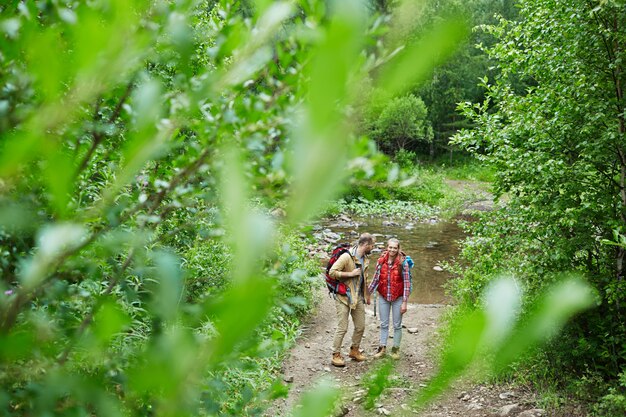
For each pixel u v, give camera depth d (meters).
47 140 0.28
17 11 0.59
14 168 0.27
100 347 0.49
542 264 5.09
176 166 0.83
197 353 0.27
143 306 1.28
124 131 0.69
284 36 0.42
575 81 5.12
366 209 20.52
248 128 0.62
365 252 6.46
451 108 32.69
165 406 0.27
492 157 5.72
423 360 5.77
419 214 20.33
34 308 0.69
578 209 4.93
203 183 0.83
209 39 0.76
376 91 0.21
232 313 0.20
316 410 0.29
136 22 0.38
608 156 5.04
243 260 0.20
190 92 0.55
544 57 5.37
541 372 5.25
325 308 8.21
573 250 4.96
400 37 0.21
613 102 4.96
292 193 0.19
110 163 0.87
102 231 0.66
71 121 0.52
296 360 6.15
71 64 0.26
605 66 5.02
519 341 0.21
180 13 0.56
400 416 0.25
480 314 0.22
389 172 0.61
